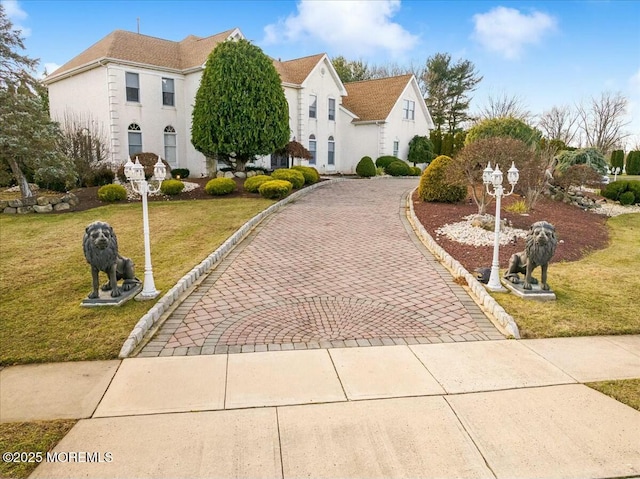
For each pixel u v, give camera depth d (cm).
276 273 784
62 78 2272
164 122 2194
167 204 1488
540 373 439
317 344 505
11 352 477
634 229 1366
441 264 851
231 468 298
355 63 4975
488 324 571
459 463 305
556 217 1341
